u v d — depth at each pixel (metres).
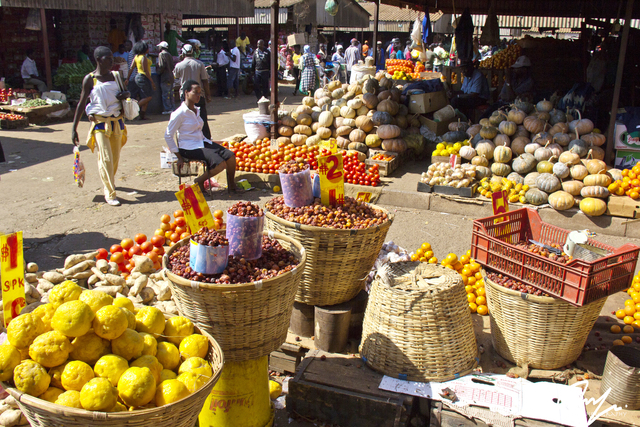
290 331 3.92
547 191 6.73
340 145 8.42
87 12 16.47
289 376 3.71
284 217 3.67
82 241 5.83
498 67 13.71
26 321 2.15
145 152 10.13
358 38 34.03
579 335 3.42
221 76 18.33
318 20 23.05
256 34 31.42
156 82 14.66
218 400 2.94
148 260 4.00
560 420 2.85
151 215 6.70
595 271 3.15
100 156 6.87
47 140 10.82
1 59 15.62
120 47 14.85
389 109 8.59
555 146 7.30
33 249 5.58
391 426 3.02
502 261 3.62
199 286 2.59
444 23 26.75
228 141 8.73
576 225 6.51
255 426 3.02
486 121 8.29
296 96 18.94
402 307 3.18
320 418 3.21
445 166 7.39
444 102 10.02
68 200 7.21
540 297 3.30
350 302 3.78
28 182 7.98
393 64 16.14
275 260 3.07
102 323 2.18
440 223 6.70
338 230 3.40
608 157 7.45
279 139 8.59
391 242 4.72
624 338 3.89
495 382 3.18
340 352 3.70
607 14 13.17
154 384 2.09
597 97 9.70
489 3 13.71
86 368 2.09
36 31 16.48
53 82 15.08
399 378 3.21
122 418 1.91
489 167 7.79
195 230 3.57
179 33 18.00
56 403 1.98
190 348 2.45
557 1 13.20
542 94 11.24
